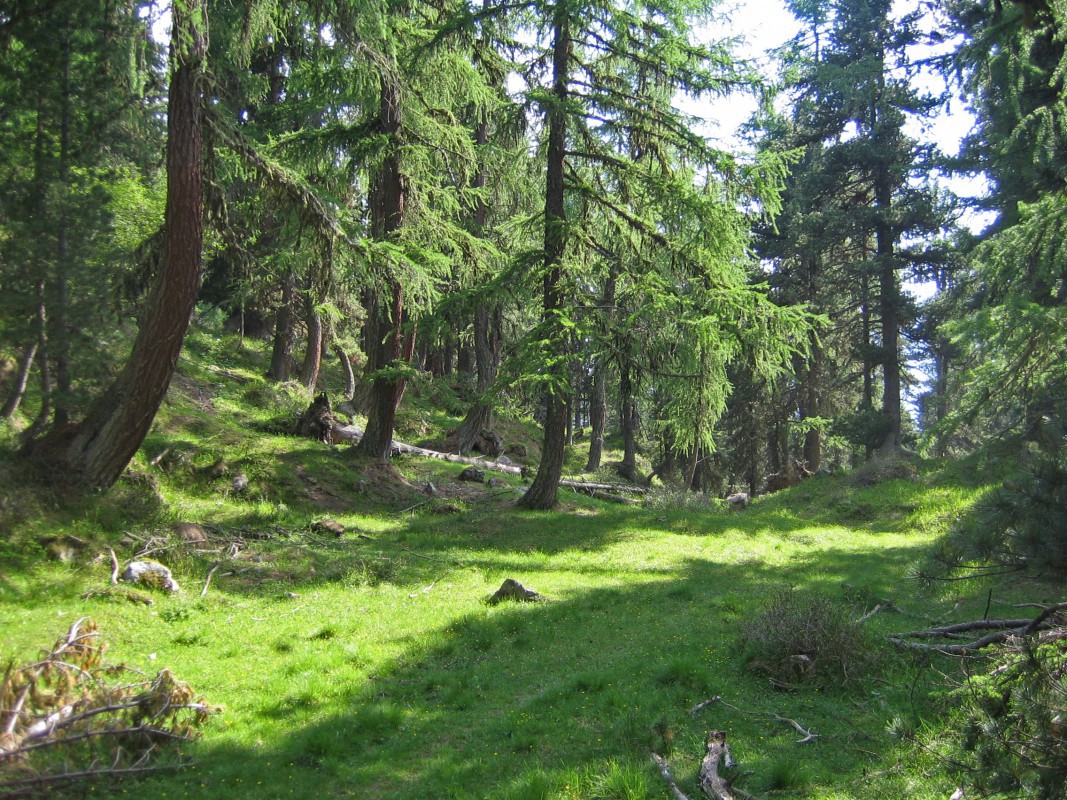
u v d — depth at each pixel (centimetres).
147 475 1596
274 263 1983
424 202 2245
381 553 1509
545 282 2091
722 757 625
